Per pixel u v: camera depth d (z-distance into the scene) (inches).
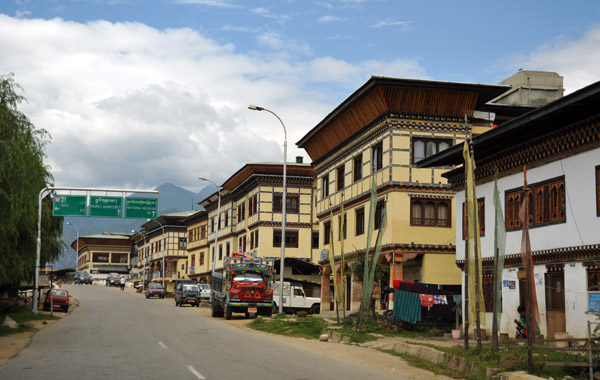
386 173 1448.1
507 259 941.8
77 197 1578.5
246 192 2566.4
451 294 1106.1
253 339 933.2
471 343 797.2
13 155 863.1
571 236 803.4
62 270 6451.8
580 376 521.0
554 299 841.5
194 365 594.2
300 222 2380.7
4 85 912.3
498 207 665.0
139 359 642.8
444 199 1450.5
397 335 1034.1
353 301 1536.7
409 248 1419.8
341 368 609.6
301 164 2437.3
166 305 2351.1
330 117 1676.9
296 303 1728.6
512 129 850.8
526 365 553.0
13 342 845.2
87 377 514.3
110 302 2513.5
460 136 1460.4
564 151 824.3
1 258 1058.7
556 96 1878.7
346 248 1683.1
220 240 2908.5
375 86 1403.8
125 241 5831.7
